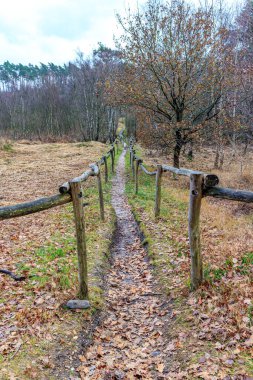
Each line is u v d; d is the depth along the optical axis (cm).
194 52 1614
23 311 459
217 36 1677
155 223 888
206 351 369
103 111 4681
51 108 6062
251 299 434
